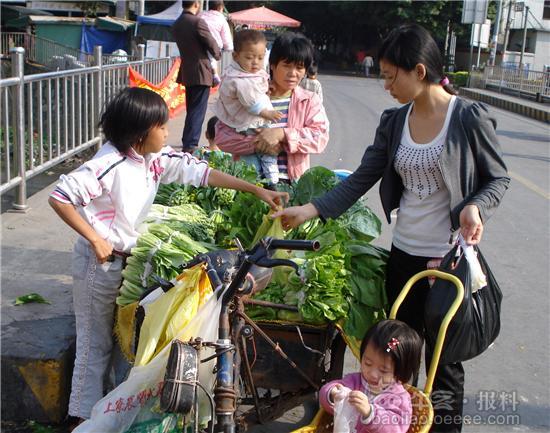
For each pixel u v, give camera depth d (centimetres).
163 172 355
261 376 320
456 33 4438
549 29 4394
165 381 237
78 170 317
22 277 465
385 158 345
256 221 388
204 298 285
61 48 2417
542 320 522
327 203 351
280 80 452
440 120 313
